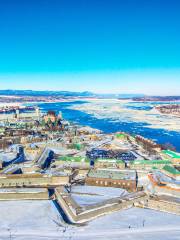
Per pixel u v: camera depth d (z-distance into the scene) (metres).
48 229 144.50
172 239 133.88
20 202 179.62
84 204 175.12
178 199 174.25
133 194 185.12
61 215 162.12
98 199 185.25
